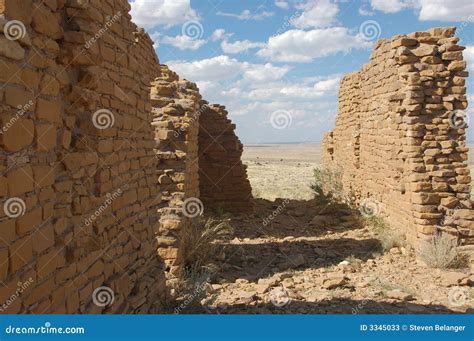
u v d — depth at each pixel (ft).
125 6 18.11
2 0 9.84
